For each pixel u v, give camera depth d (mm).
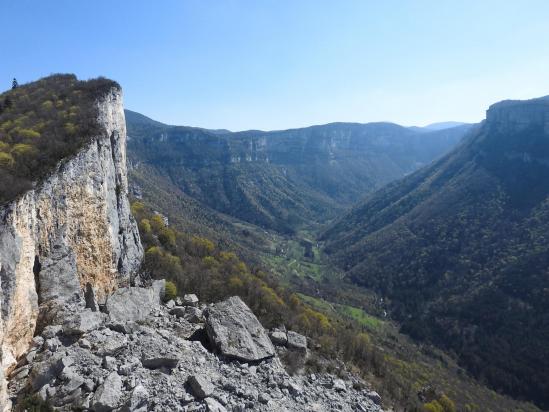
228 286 70875
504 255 160250
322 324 81562
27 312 27578
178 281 61625
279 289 99000
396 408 52125
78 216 37812
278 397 33531
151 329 35594
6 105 52375
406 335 146375
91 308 35031
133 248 54281
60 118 46625
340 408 39031
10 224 26719
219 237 175125
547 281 133000
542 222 165375
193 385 27391
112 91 57656
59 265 32844
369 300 178750
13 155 34844
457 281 164500
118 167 54594
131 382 25547
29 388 24062
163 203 192000
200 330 41344
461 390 97438
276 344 51312
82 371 25734
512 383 111375
